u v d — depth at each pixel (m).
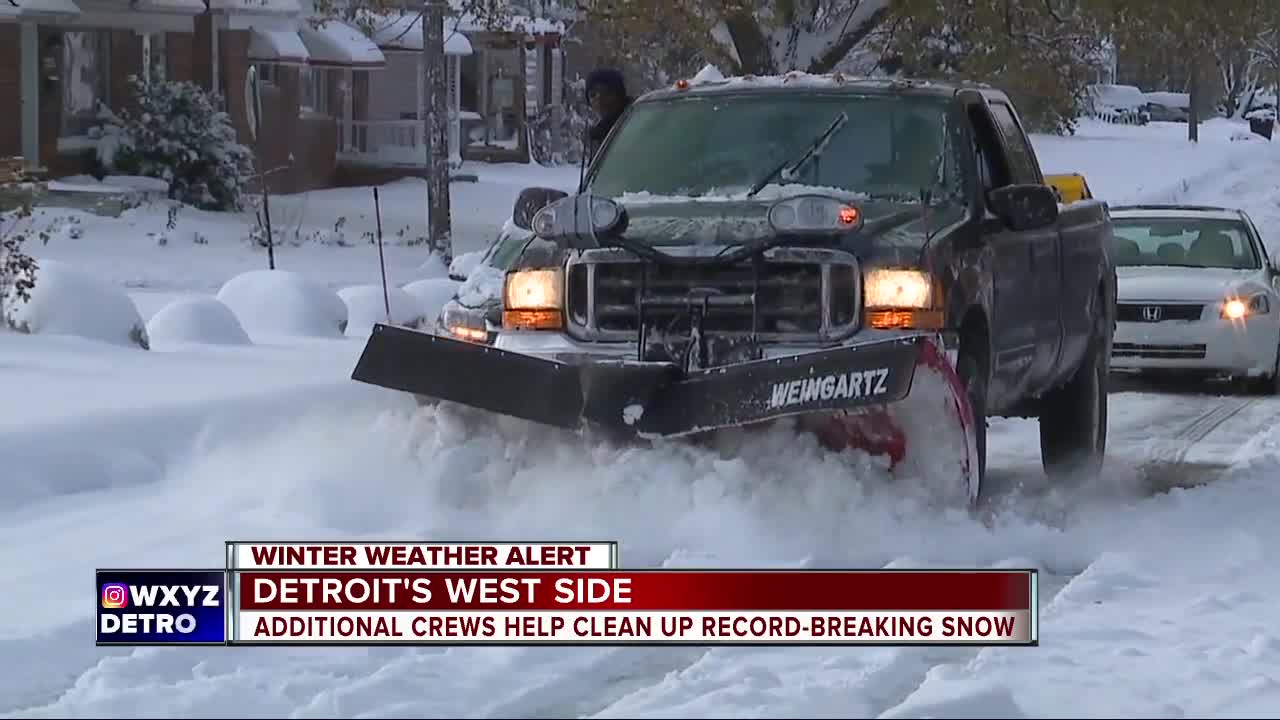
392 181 53.81
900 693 7.04
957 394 9.20
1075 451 12.49
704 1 24.80
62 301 16.95
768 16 24.94
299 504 10.05
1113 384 19.30
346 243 35.59
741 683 7.07
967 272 9.90
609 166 11.18
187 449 12.14
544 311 9.84
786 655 7.60
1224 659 7.57
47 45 39.12
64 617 8.16
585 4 26.81
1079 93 29.31
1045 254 11.45
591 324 9.74
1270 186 57.09
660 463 9.54
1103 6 24.45
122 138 39.94
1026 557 9.34
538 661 7.49
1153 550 9.76
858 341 9.41
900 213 10.08
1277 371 18.48
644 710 6.73
